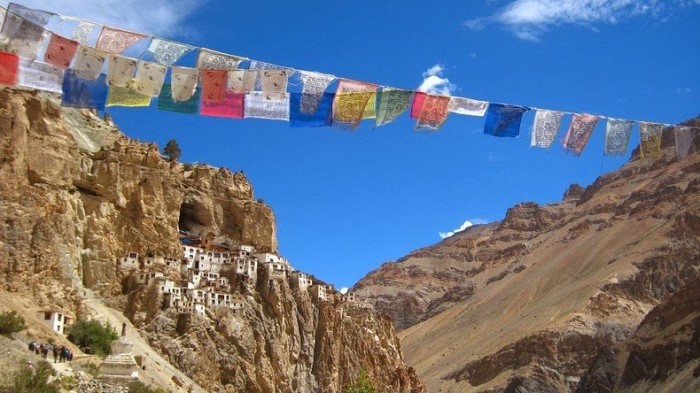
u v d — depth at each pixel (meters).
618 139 39.00
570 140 38.28
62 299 102.88
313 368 144.75
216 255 141.00
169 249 132.00
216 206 151.25
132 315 118.31
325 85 33.44
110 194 127.62
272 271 144.50
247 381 125.69
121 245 127.19
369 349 163.75
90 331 92.75
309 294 152.25
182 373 114.12
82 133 136.62
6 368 61.88
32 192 111.06
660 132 39.88
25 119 113.38
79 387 61.09
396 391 166.75
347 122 33.88
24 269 100.81
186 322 120.81
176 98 32.28
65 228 114.31
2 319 73.19
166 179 136.12
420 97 35.03
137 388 62.72
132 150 136.38
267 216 155.88
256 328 133.50
